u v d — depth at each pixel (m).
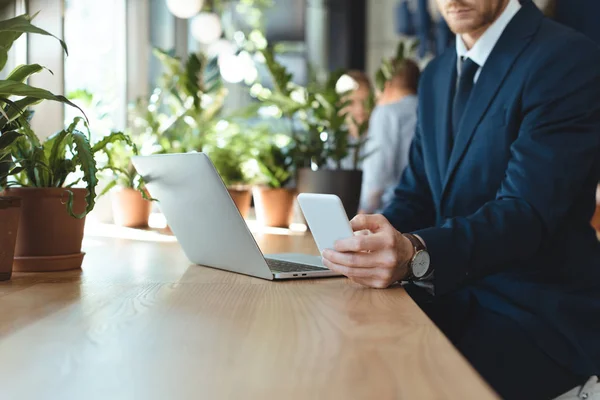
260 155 2.48
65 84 2.24
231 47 4.77
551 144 1.32
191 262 1.39
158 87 3.39
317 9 6.43
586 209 1.45
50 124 2.06
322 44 6.54
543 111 1.37
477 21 1.50
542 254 1.42
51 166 1.22
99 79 2.83
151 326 0.78
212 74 2.85
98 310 0.87
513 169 1.33
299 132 2.61
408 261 1.09
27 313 0.85
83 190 1.25
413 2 6.12
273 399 0.52
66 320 0.81
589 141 1.33
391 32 6.62
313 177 2.39
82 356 0.65
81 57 2.57
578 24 4.01
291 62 6.44
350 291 1.05
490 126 1.46
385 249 1.06
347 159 2.72
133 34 3.16
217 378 0.57
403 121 3.70
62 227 1.24
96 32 2.77
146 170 1.36
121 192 2.24
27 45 1.96
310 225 1.17
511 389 1.28
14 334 0.74
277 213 2.38
